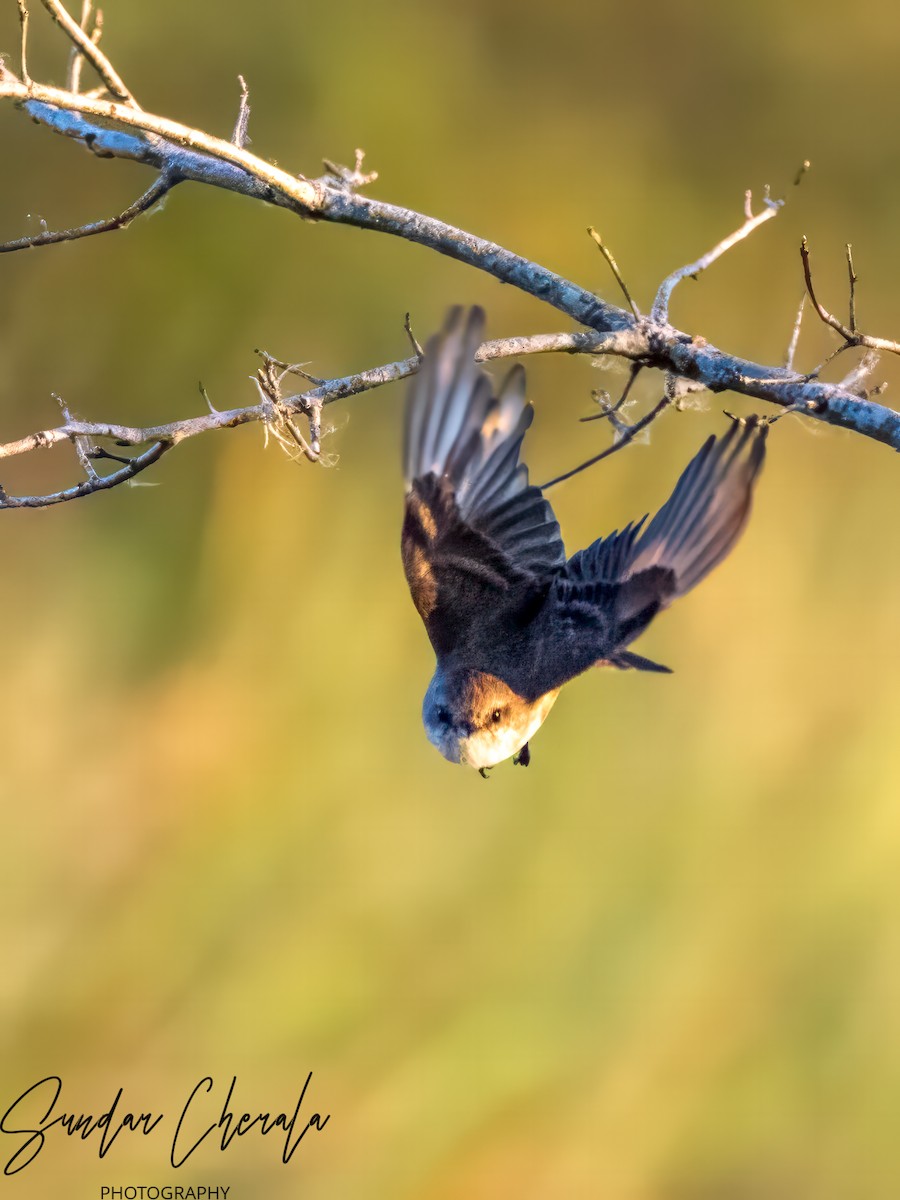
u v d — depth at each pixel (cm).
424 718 496
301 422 669
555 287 597
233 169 596
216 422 567
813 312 1539
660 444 1225
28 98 499
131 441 561
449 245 600
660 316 589
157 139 608
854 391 571
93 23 1499
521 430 470
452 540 477
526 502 475
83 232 601
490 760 488
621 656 486
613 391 638
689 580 493
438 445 464
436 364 454
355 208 594
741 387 566
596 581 499
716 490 498
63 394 1379
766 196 626
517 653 491
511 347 565
